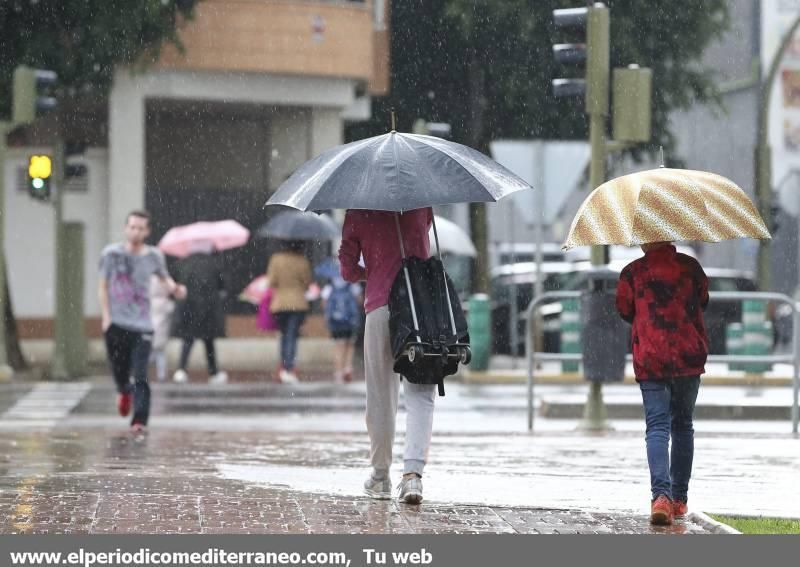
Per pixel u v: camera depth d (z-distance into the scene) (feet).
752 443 144.15
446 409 198.80
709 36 353.51
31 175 250.98
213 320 249.55
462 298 351.67
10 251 315.99
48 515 85.87
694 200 85.92
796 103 501.56
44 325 316.60
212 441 141.28
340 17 317.01
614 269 162.91
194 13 303.27
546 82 338.75
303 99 317.42
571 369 256.52
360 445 137.80
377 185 89.56
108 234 314.14
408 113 347.36
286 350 244.83
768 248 339.77
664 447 86.74
